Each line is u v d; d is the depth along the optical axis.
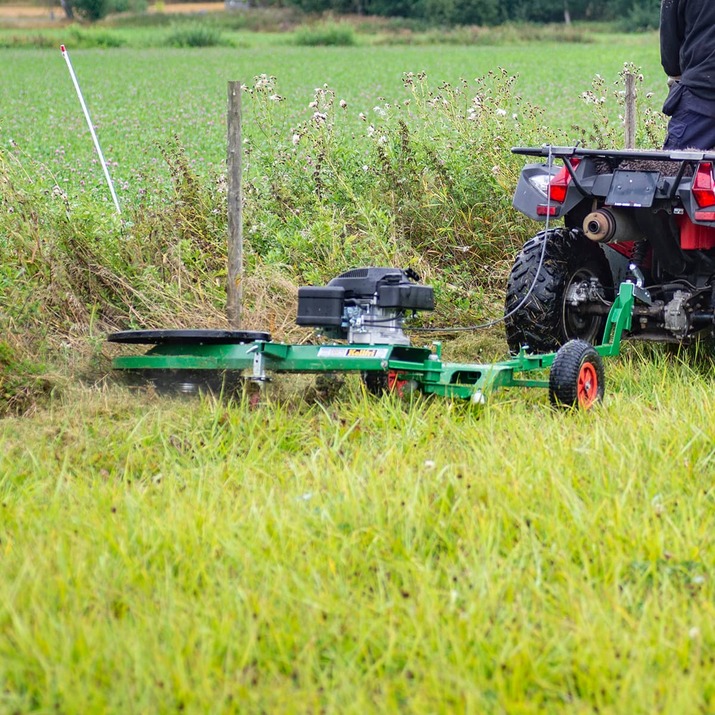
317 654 4.83
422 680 4.64
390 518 6.15
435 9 116.88
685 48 10.70
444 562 5.72
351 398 8.88
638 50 79.88
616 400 8.67
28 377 9.17
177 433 8.12
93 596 5.26
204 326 10.81
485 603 5.11
